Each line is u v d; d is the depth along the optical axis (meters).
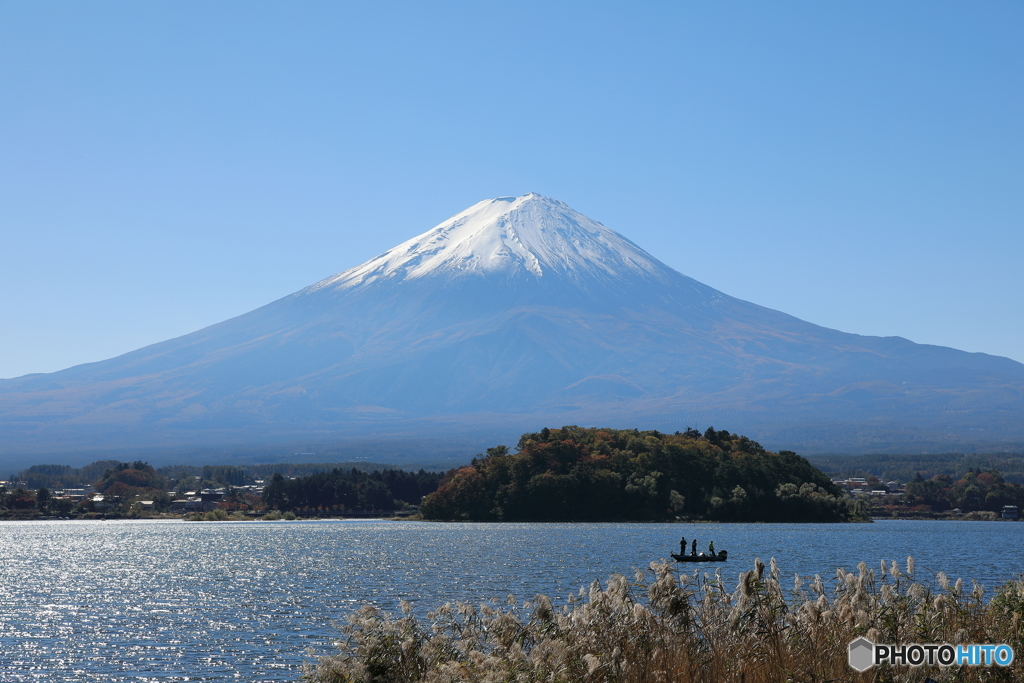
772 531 173.75
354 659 21.02
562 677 19.95
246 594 87.88
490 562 114.00
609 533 167.00
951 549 131.00
